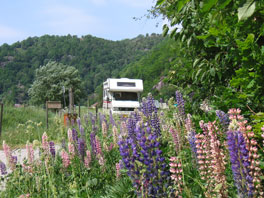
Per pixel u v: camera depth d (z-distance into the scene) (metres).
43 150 5.55
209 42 4.87
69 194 4.82
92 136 6.23
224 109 4.19
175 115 6.20
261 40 3.71
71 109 15.58
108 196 4.46
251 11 1.91
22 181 5.47
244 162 2.52
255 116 3.13
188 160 4.58
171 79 7.03
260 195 2.52
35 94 57.09
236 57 4.03
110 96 22.77
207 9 2.04
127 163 2.87
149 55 94.12
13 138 11.86
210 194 3.26
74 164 5.76
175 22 5.15
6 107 22.72
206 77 5.10
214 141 3.26
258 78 3.39
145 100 6.02
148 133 2.84
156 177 2.80
